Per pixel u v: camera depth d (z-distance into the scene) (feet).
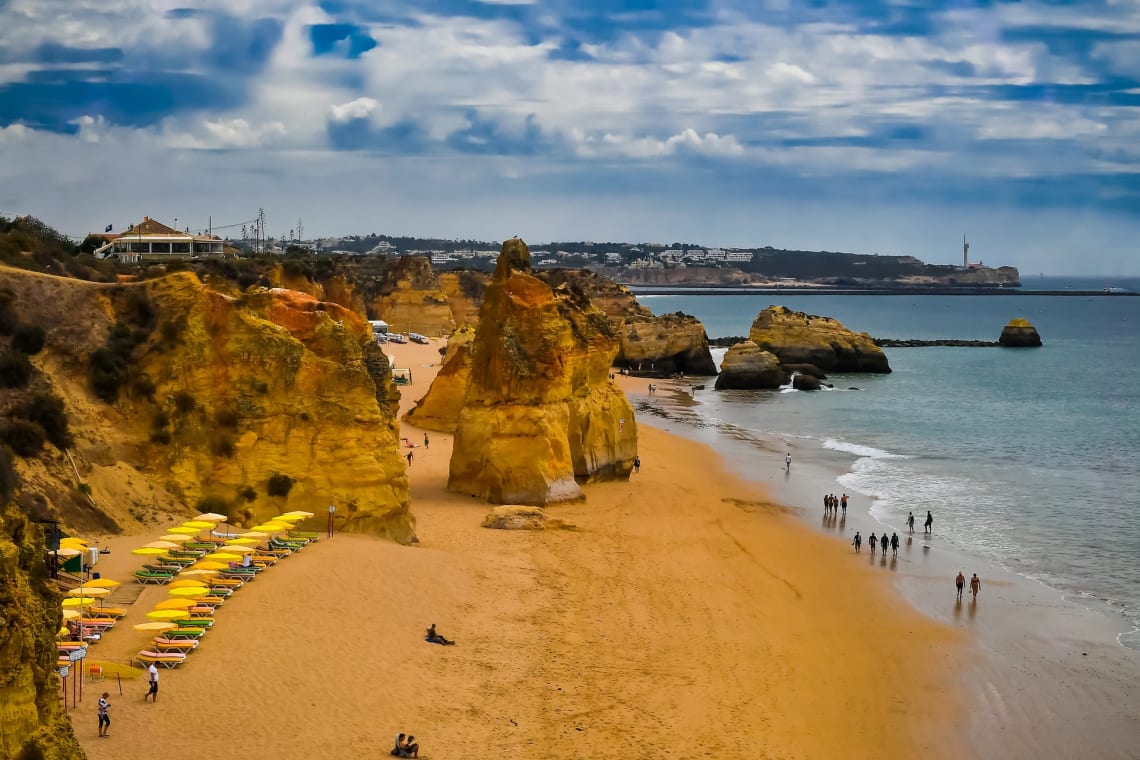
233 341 154.81
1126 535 189.47
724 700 109.91
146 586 120.06
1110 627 141.69
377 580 133.39
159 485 145.07
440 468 220.02
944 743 105.81
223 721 92.53
